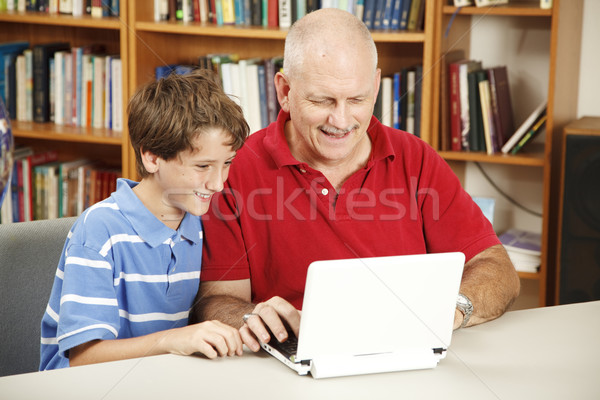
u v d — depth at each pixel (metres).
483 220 1.56
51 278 1.42
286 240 1.48
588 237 2.24
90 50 2.67
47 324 1.28
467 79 2.35
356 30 1.38
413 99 2.39
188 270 1.37
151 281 1.29
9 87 2.71
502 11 2.24
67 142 2.87
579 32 2.46
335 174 1.51
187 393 0.98
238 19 2.46
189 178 1.26
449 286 1.07
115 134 2.56
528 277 2.37
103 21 2.46
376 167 1.52
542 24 2.48
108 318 1.20
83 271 1.21
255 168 1.49
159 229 1.29
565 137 2.22
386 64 2.57
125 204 1.28
